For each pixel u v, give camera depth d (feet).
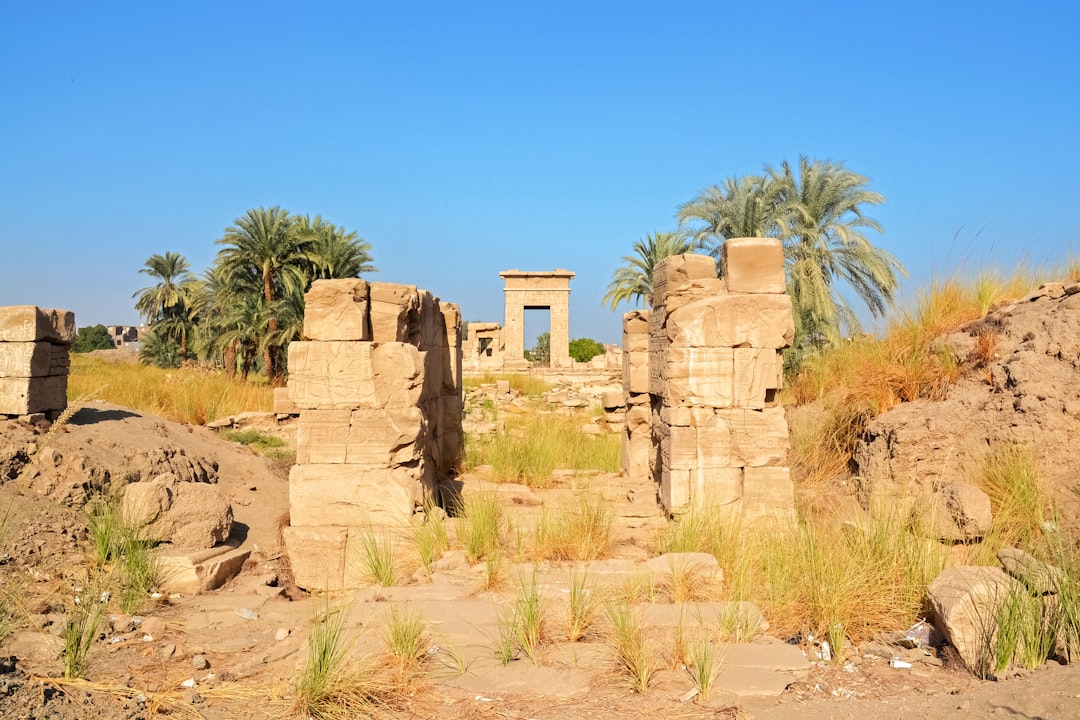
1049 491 22.52
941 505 21.68
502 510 25.29
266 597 21.25
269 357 78.89
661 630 16.83
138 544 21.72
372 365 24.58
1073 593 15.76
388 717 13.79
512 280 120.47
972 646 15.60
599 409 67.36
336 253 82.33
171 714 13.83
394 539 23.36
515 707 14.01
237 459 33.88
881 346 32.83
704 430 25.09
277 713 13.96
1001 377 26.25
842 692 14.66
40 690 13.34
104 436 28.02
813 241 55.21
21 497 23.12
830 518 24.35
